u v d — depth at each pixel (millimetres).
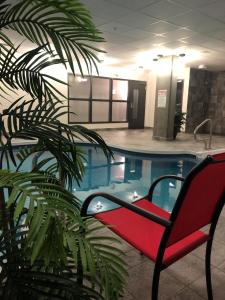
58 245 653
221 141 8383
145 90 11852
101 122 10711
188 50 6730
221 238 2191
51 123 996
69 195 792
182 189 1013
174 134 8398
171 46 6336
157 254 1151
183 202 1044
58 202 681
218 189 1263
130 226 1453
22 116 1000
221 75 10422
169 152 6473
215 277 1690
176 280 1652
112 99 10922
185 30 5035
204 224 1361
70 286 870
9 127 968
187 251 1287
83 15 871
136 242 1301
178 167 5762
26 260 881
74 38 949
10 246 845
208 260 1469
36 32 946
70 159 1084
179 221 1111
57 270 900
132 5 3908
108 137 8586
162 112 7941
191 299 1498
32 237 605
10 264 875
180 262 1845
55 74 8773
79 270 910
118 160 6258
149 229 1429
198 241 1359
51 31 928
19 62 1008
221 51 6777
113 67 10273
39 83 1090
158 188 4254
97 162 6043
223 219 2578
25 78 1052
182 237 1228
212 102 10875
